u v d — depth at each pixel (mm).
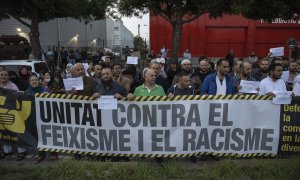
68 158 6117
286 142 5988
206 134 5926
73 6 21547
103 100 5840
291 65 7969
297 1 15305
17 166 6008
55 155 6277
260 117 5930
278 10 15203
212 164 5914
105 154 6031
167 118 5887
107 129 5961
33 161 6297
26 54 19516
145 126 5910
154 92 6105
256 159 5992
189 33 25344
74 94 6121
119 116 5918
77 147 6082
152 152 5961
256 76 8273
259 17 16234
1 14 22828
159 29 23438
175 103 5848
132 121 5914
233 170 5570
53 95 6027
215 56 26281
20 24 30688
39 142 6160
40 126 6133
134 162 5879
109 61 10117
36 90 6605
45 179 5480
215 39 26078
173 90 6344
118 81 7527
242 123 5918
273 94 5875
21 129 6191
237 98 5875
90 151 6051
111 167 5645
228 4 14148
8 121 6223
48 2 20281
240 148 5973
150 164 5953
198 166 5895
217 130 5922
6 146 6469
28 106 6133
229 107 5883
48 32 33344
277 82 6523
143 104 5859
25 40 22547
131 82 7934
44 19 23125
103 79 6051
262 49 26578
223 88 6277
